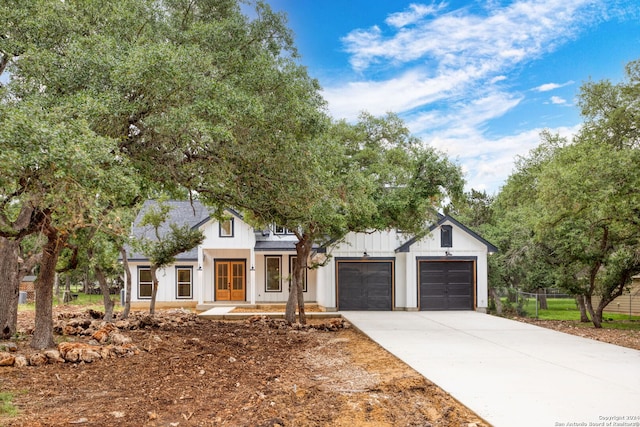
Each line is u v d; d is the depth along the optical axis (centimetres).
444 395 708
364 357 1059
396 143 1817
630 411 611
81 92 759
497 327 1558
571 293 1828
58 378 796
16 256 1223
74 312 2034
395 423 581
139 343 1127
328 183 1195
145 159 930
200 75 855
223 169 1013
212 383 770
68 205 678
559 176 1505
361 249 2209
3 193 705
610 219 1636
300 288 1775
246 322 1786
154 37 962
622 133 2347
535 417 586
